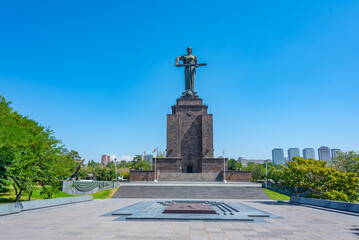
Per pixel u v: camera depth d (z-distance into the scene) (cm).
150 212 2241
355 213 2270
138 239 1291
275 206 3188
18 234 1406
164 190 5122
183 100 8656
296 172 3478
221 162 7688
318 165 3650
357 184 3278
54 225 1684
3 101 2969
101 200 4097
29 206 2384
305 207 3048
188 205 2502
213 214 2117
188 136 8419
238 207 2645
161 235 1383
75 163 4509
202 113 8544
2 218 1964
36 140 2745
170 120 8175
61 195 3919
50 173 2947
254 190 5100
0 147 2352
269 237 1355
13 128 2519
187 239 1293
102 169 10181
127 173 11012
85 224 1725
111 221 1855
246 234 1425
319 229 1593
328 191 3294
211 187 5275
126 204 3306
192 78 8850
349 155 4331
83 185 4744
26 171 2633
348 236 1395
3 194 3503
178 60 8975
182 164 8256
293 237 1359
